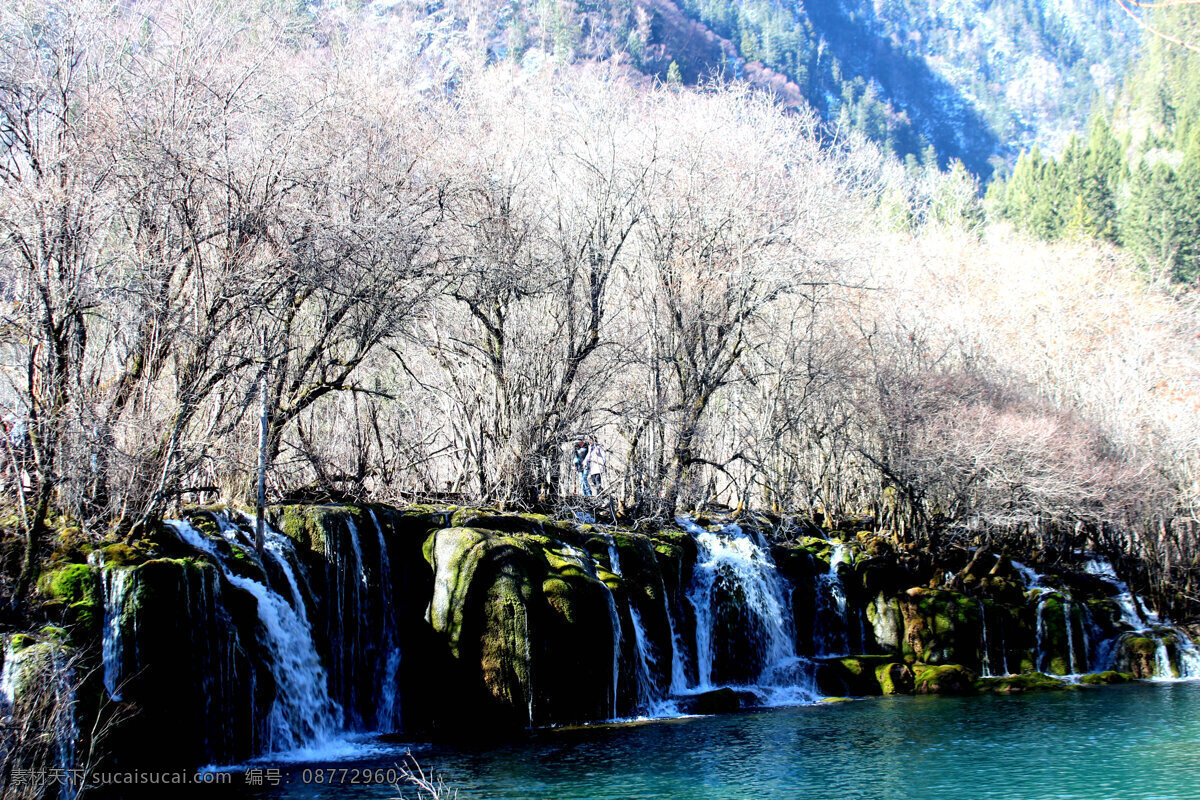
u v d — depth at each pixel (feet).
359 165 88.38
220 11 94.53
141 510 69.31
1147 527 131.34
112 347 85.25
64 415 64.13
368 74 103.19
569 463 111.04
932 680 106.01
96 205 69.56
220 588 67.87
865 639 114.93
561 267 106.63
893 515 132.46
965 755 74.38
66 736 54.70
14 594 58.75
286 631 72.84
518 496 100.53
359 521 81.41
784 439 134.00
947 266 175.01
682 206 113.50
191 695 63.36
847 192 148.87
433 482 112.78
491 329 102.22
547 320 111.14
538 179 115.55
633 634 90.17
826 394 126.52
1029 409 130.11
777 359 132.77
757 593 107.65
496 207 102.68
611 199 111.55
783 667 104.58
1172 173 273.33
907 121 522.88
